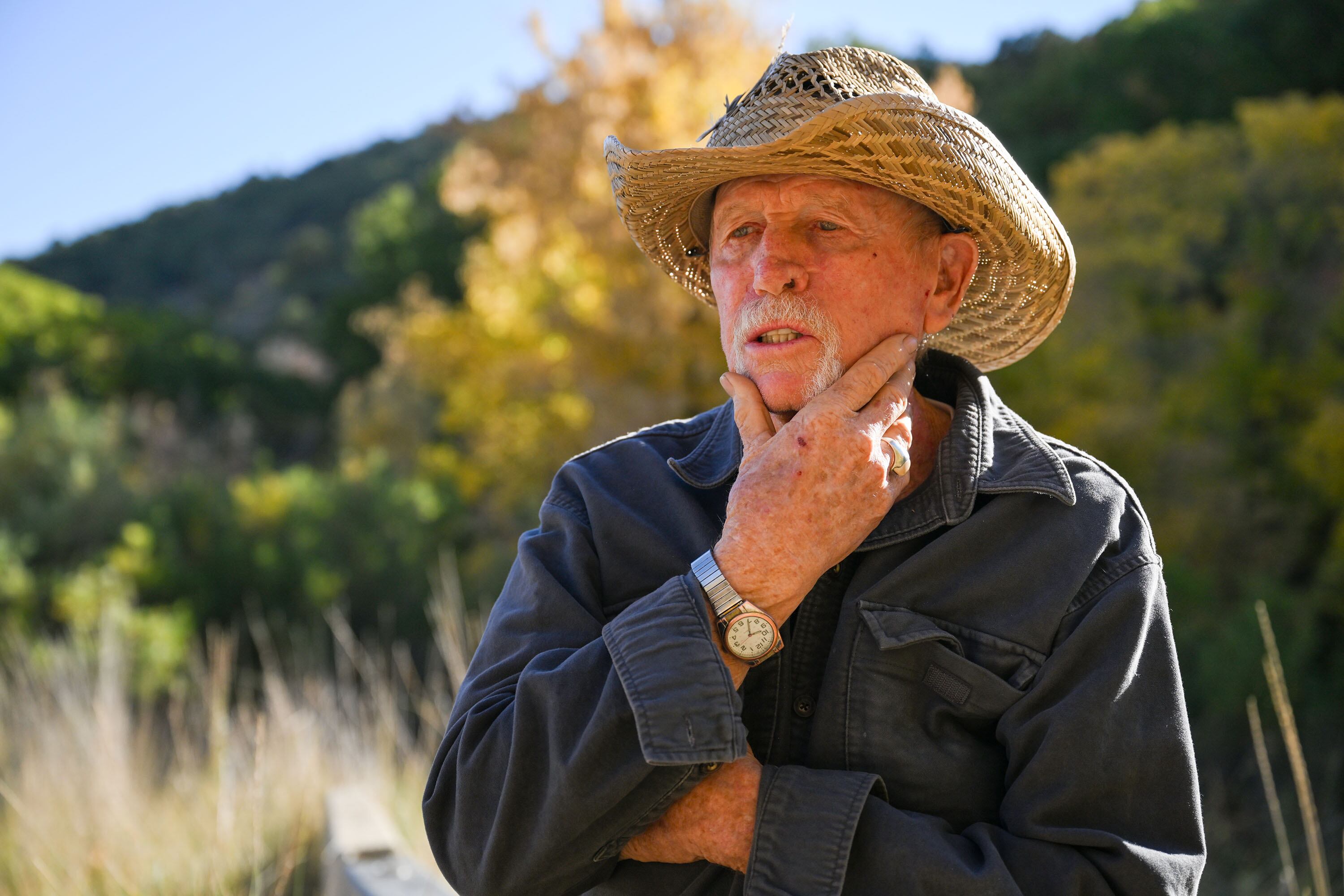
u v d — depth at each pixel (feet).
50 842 9.67
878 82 4.10
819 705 3.81
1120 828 3.47
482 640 4.14
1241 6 62.75
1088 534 3.84
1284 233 40.52
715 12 35.65
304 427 88.12
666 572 4.06
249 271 167.32
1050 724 3.52
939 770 3.68
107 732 11.77
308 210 180.55
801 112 3.86
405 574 38.17
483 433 46.19
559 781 3.34
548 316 36.63
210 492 41.70
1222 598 30.81
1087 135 60.13
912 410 4.32
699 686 3.34
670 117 34.76
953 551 3.86
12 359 78.69
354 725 13.03
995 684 3.67
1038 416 36.86
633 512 4.21
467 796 3.58
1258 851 15.71
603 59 36.06
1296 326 38.11
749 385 3.99
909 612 3.79
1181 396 37.04
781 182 3.94
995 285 4.83
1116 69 61.57
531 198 39.11
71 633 28.71
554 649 3.79
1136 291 40.98
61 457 44.57
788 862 3.34
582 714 3.41
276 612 35.91
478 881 3.51
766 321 3.93
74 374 80.33
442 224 82.99
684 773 3.36
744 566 3.51
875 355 3.84
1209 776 19.75
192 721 15.34
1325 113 42.57
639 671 3.37
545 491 41.52
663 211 4.66
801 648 3.97
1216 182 43.09
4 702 14.21
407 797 10.90
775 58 4.25
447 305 78.23
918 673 3.76
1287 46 59.06
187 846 9.34
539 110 37.73
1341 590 27.45
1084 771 3.46
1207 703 22.89
